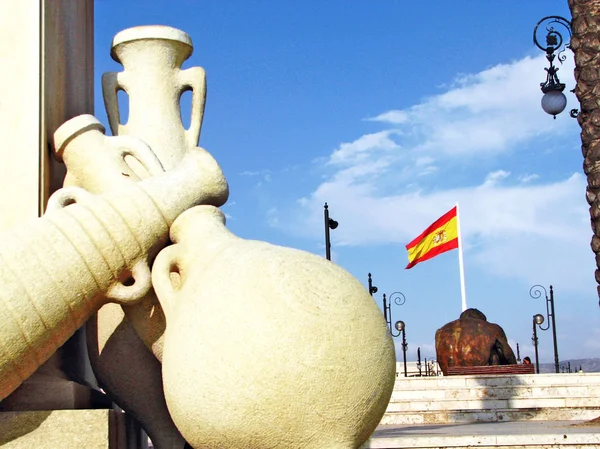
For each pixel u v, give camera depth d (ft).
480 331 48.39
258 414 13.65
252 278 14.33
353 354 13.85
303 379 13.57
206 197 17.11
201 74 21.70
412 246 74.59
